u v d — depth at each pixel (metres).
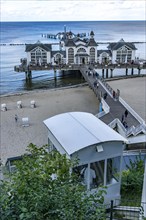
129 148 18.69
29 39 168.12
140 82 48.00
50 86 47.56
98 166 9.60
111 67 52.56
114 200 10.07
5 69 64.88
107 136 9.93
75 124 11.30
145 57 86.00
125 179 11.12
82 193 4.43
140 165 12.48
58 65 51.03
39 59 54.75
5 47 120.94
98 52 56.44
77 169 9.14
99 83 39.59
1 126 26.25
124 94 39.56
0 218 3.60
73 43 54.78
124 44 56.00
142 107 33.06
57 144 10.62
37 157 4.76
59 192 4.09
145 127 19.47
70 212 3.85
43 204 3.82
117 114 25.84
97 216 4.12
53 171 4.42
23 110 31.81
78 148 9.02
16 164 4.59
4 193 3.97
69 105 34.12
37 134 24.20
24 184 3.98
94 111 32.03
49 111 31.48
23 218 3.55
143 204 8.32
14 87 47.22
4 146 21.55
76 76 55.59
